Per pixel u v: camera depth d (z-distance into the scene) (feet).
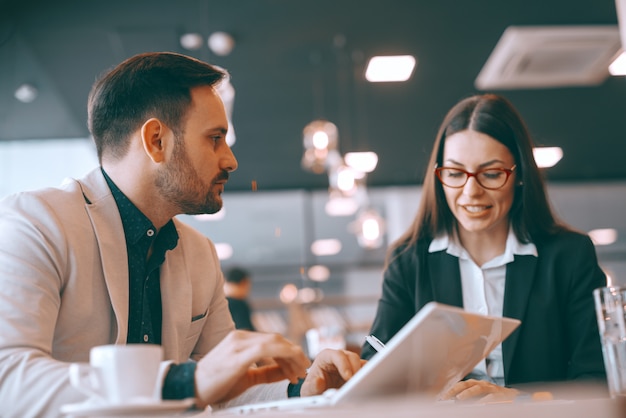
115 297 4.12
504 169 5.24
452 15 14.30
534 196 5.37
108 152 4.45
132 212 4.41
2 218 3.93
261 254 24.85
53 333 3.78
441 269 5.50
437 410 2.02
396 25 14.78
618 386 3.22
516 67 15.37
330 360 3.71
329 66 16.28
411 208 22.74
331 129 17.58
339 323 24.41
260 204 22.89
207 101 4.41
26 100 14.93
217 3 13.34
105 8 13.01
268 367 3.29
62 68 14.34
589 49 14.38
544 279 5.26
